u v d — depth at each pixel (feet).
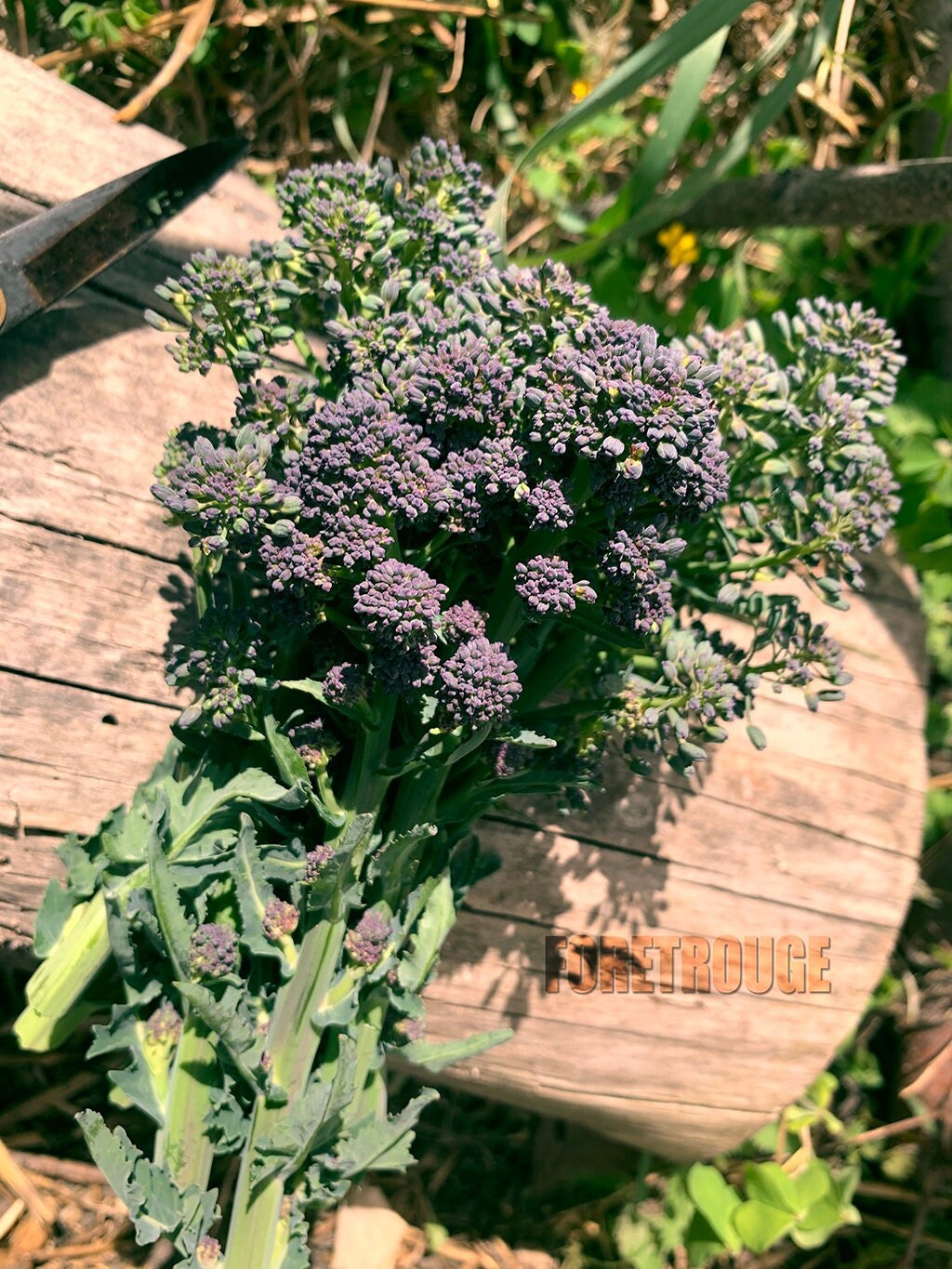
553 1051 1.00
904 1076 1.32
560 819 0.98
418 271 0.82
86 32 1.17
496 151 1.37
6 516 0.84
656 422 0.65
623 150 1.39
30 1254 1.06
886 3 1.33
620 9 1.34
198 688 0.90
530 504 0.68
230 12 1.21
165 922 0.75
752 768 1.05
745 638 1.06
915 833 1.11
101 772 0.87
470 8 1.27
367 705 0.71
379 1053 0.81
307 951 0.74
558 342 0.73
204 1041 0.79
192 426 0.81
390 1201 1.20
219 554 0.73
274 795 0.76
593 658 0.88
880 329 0.85
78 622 0.86
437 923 0.81
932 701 1.43
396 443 0.68
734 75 1.39
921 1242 1.30
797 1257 1.29
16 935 0.87
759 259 1.43
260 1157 0.75
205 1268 0.77
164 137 1.01
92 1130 0.73
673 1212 1.22
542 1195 1.25
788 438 0.84
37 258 0.82
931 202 1.19
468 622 0.69
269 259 0.78
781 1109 1.07
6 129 0.92
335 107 1.30
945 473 1.26
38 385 0.87
